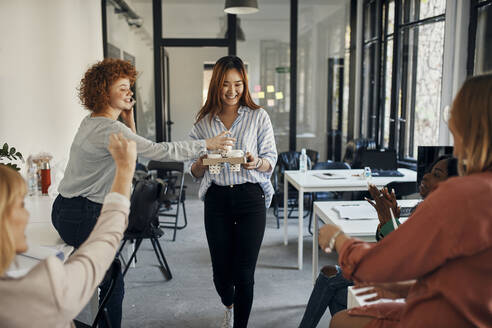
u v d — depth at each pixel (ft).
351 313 4.49
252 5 16.62
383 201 5.70
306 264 12.78
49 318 2.85
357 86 21.48
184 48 22.50
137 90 21.25
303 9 20.75
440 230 2.99
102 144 6.15
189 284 11.33
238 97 7.82
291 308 9.86
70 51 15.83
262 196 7.80
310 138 21.70
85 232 6.37
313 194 16.62
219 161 7.06
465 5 13.47
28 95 12.53
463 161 3.27
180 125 23.25
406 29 17.44
